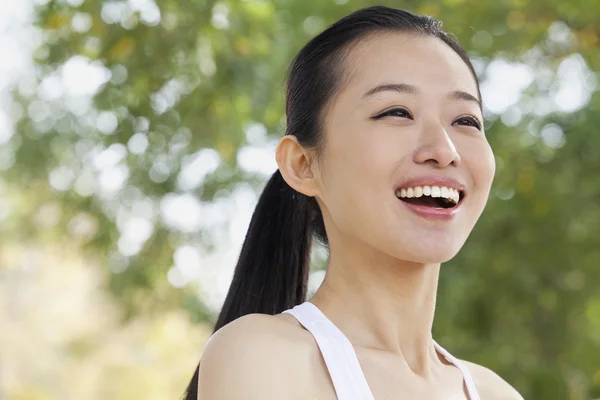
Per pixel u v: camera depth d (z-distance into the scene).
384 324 1.96
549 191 5.75
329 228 2.04
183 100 5.39
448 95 1.95
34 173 6.58
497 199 5.73
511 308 5.89
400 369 1.95
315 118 2.01
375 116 1.91
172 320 11.84
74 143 6.42
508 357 5.77
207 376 1.74
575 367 5.98
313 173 2.03
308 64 2.05
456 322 5.68
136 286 6.49
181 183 6.14
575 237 5.86
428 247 1.85
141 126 5.38
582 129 5.64
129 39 5.12
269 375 1.73
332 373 1.82
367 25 2.01
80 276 14.84
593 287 6.00
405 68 1.93
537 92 5.91
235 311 2.29
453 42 2.05
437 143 1.87
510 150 5.80
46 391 13.98
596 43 5.48
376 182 1.87
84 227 6.62
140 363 13.31
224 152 5.67
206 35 5.26
